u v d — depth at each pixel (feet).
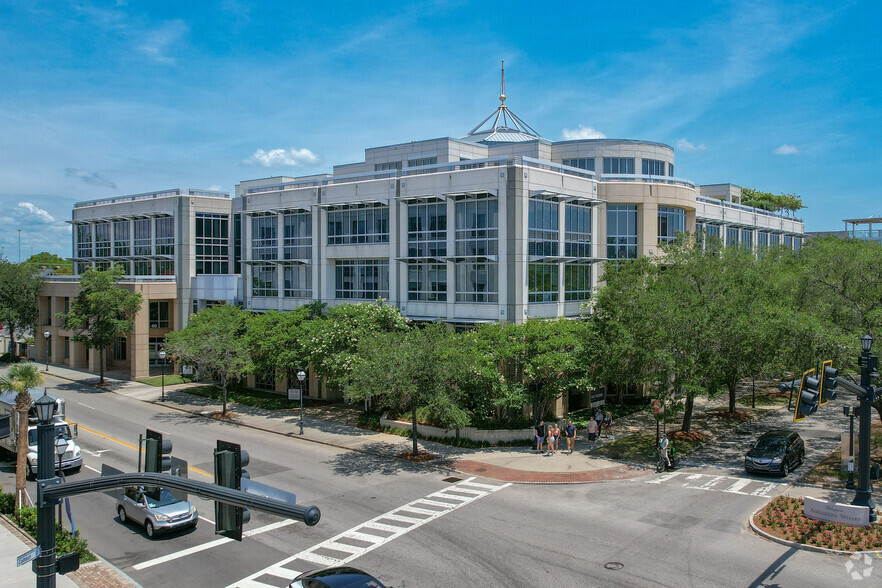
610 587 54.70
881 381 85.97
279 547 65.31
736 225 191.62
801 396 58.80
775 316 95.50
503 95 207.72
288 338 131.54
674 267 112.06
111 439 113.80
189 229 189.16
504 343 108.37
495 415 115.34
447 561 60.70
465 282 128.16
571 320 120.47
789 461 88.94
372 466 95.55
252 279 172.04
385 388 96.68
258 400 145.59
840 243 131.85
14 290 208.03
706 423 122.01
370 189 143.33
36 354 215.51
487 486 85.35
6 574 59.06
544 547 63.77
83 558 62.13
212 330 135.44
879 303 93.76
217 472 30.22
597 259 139.13
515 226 120.16
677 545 63.77
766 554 61.16
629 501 78.28
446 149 167.63
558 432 103.71
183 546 66.23
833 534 63.98
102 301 164.86
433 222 133.08
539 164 132.05
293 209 159.43
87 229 227.40
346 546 65.00
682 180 152.46
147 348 179.93
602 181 144.87
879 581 54.90
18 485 75.05
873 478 80.94
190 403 147.43
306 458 100.48
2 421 76.79
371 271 146.10
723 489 82.58
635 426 120.57
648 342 96.89
